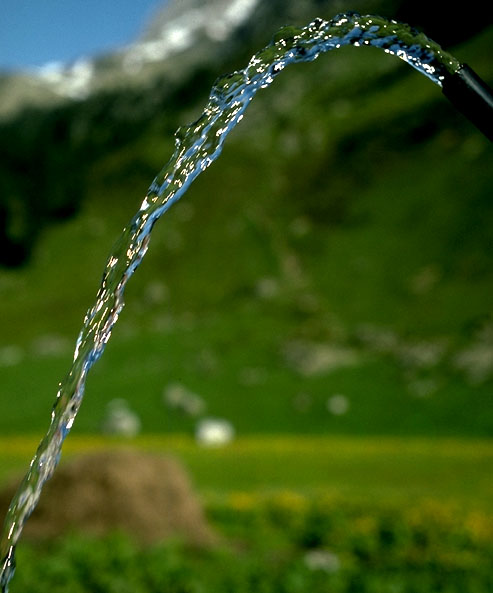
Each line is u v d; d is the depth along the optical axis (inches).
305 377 2903.5
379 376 2874.0
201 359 3216.0
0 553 135.9
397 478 972.6
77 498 479.2
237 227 5349.4
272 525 568.1
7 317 4761.3
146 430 2346.2
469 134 5698.8
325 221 5295.3
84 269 5369.1
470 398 2503.7
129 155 7111.2
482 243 4441.4
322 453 1251.8
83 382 142.3
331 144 6220.5
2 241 5600.4
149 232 144.6
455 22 6033.5
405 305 3983.8
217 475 1015.0
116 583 346.0
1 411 2566.4
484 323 3447.3
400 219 4992.6
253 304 4227.4
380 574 391.9
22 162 6624.0
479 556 454.9
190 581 352.2
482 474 986.1
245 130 6983.3
